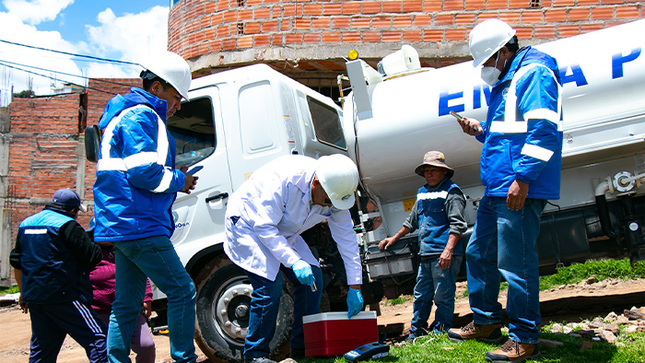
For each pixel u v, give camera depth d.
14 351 7.46
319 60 9.60
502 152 3.79
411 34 9.36
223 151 5.59
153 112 3.69
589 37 5.11
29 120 16.02
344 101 5.73
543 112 3.52
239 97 5.62
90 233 4.89
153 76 3.87
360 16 9.49
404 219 5.77
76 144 15.99
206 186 5.60
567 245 5.29
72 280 4.35
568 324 5.13
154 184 3.56
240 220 4.04
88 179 15.96
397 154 5.45
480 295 4.34
